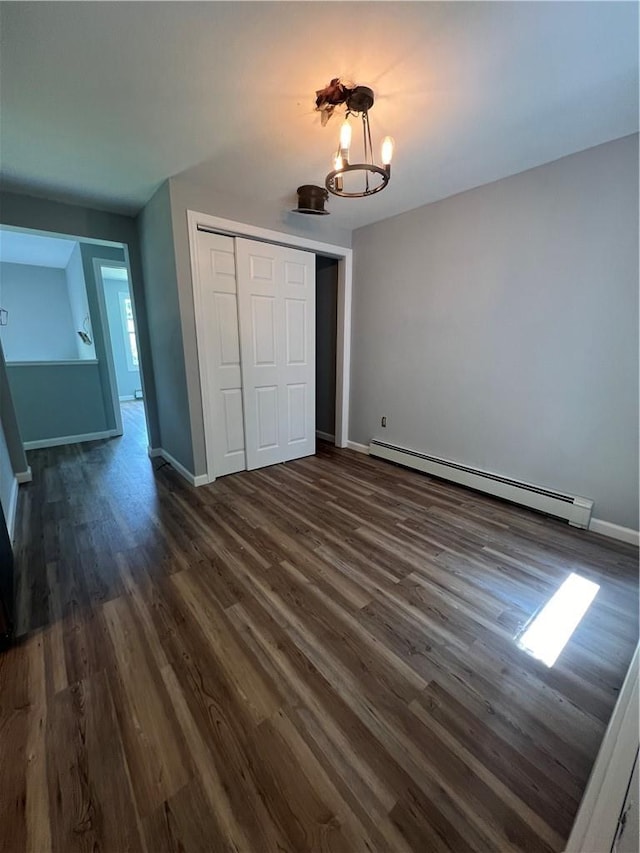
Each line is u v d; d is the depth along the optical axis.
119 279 7.21
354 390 3.89
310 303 3.47
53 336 6.70
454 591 1.75
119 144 2.01
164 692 1.24
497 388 2.66
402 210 3.03
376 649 1.42
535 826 0.89
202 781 0.99
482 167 2.27
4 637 1.41
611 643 1.45
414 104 1.67
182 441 3.14
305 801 0.95
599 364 2.15
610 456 2.18
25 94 1.58
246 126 1.85
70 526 2.37
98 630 1.51
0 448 2.57
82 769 1.01
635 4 1.16
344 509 2.60
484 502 2.70
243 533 2.28
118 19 1.21
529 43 1.32
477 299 2.68
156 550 2.10
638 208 1.91
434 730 1.12
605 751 1.02
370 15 1.22
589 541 2.18
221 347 2.98
